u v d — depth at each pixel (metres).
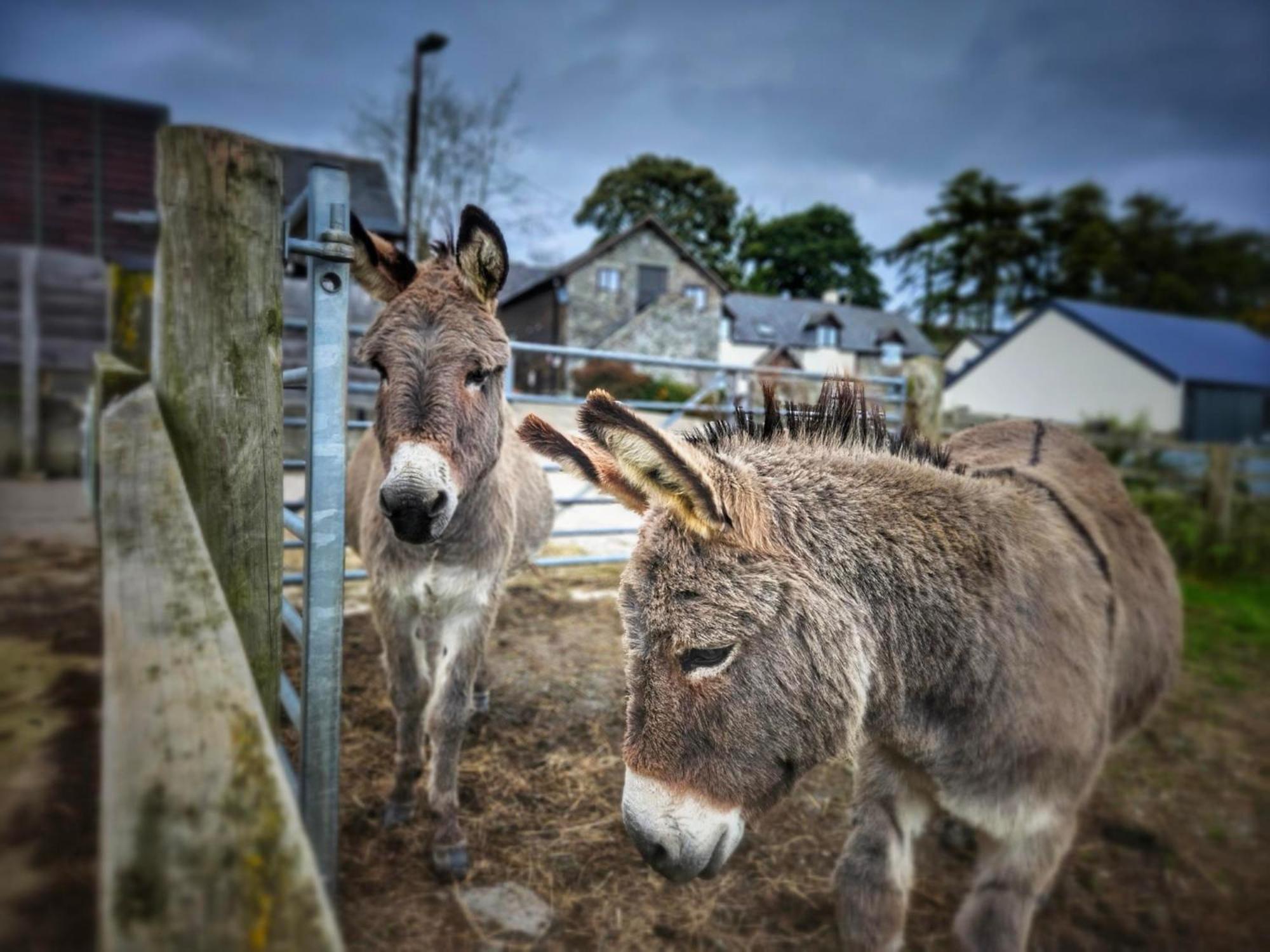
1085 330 22.17
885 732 1.60
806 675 1.40
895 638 1.54
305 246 1.72
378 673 3.48
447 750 2.29
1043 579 1.64
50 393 7.62
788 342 39.97
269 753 0.87
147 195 10.60
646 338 27.27
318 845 1.87
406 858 2.30
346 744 2.88
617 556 5.04
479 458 2.20
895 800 1.77
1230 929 2.35
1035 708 1.54
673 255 29.67
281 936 0.70
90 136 10.24
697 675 1.37
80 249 10.23
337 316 1.79
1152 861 2.65
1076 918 2.35
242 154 1.74
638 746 1.40
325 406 1.78
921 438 1.89
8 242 9.86
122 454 1.58
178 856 0.73
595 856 2.37
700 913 2.18
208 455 1.77
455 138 18.34
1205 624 5.35
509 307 33.69
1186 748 3.46
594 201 51.47
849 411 1.84
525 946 2.00
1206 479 7.39
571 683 3.52
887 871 1.71
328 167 1.75
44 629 2.89
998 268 51.50
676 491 1.35
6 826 1.48
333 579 1.82
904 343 41.91
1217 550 6.75
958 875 2.47
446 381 2.07
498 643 3.98
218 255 1.74
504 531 2.46
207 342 1.75
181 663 1.00
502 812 2.55
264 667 1.89
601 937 2.06
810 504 1.55
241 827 0.77
